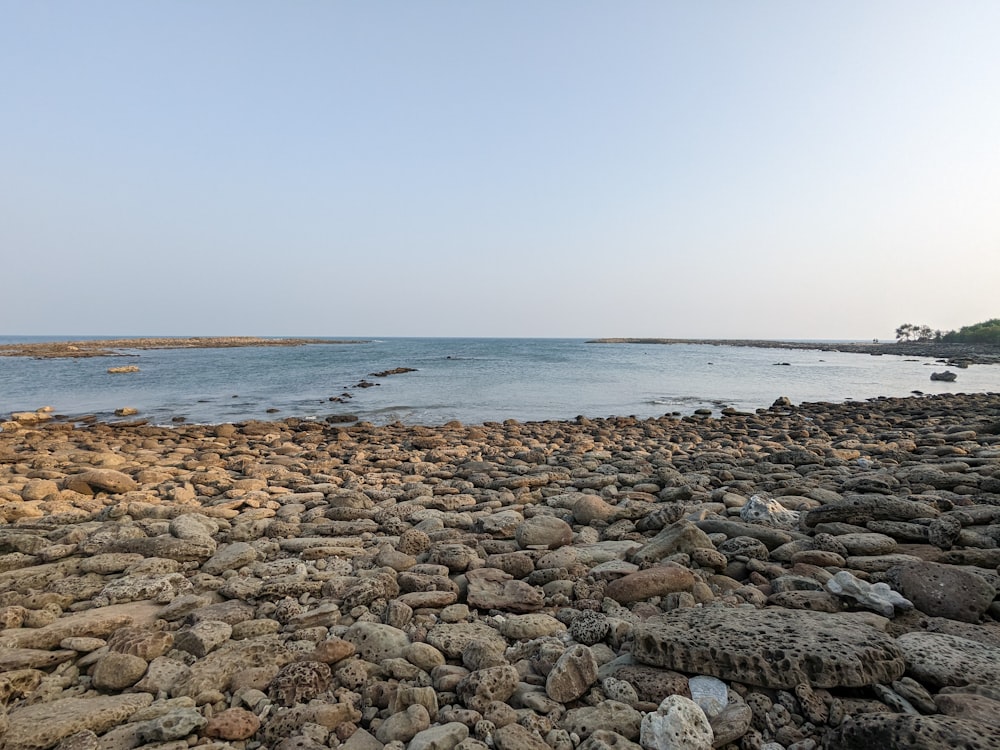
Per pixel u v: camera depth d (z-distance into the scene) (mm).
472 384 38438
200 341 126062
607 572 5812
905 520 6598
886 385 40656
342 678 4098
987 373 53312
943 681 3707
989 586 4793
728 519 7207
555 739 3402
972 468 9719
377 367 54781
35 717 3566
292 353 85875
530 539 6871
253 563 6527
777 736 3424
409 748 3285
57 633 4574
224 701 3949
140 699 3844
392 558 6352
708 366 59781
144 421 22141
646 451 14016
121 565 6227
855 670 3660
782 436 16484
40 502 9102
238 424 21203
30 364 58344
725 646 3926
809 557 5840
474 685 3760
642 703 3674
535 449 14195
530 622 4754
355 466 12461
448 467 12242
